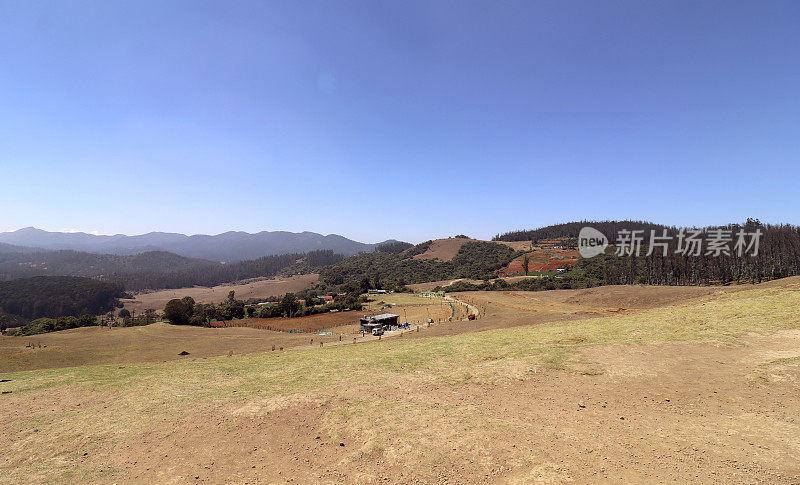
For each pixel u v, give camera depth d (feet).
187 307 261.65
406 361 64.03
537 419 34.30
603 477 23.94
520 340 77.15
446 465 27.14
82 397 52.21
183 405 46.19
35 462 32.89
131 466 31.45
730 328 65.87
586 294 254.47
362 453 30.50
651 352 55.52
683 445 27.76
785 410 32.68
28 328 229.86
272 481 28.07
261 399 46.50
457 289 412.36
